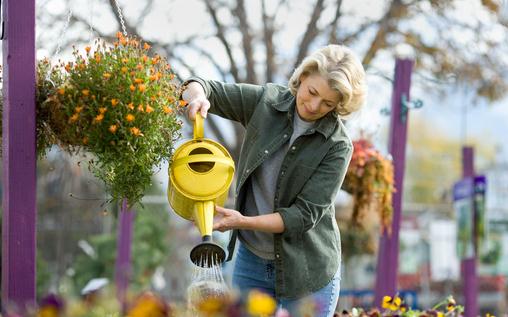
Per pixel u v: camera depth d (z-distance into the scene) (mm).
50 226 12102
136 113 2656
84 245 11445
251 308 2104
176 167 2830
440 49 10180
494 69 10336
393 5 9930
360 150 5113
